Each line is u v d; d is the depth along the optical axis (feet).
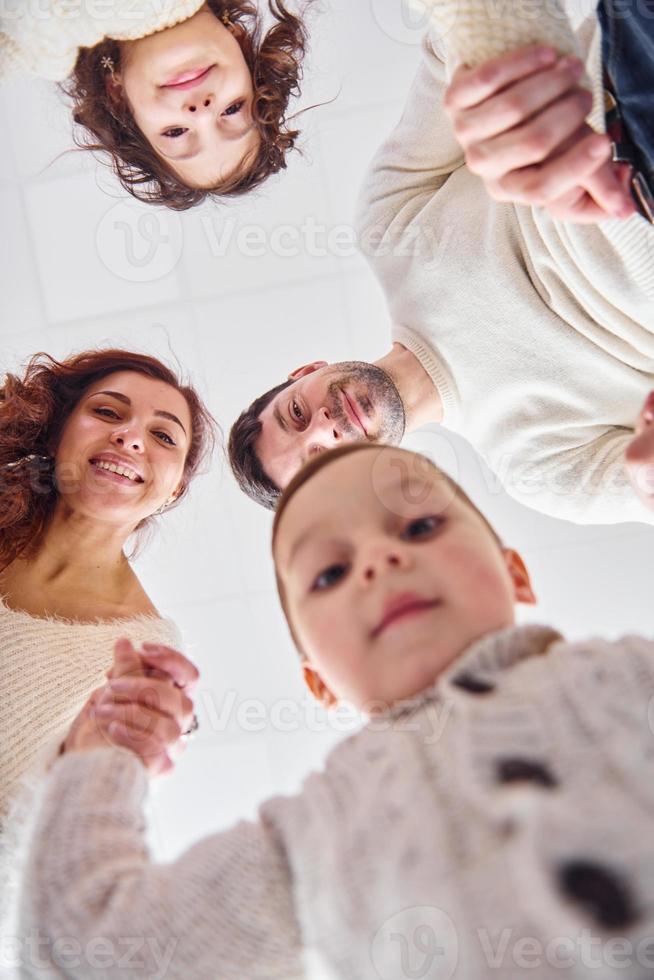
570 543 4.47
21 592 4.23
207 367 4.96
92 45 4.11
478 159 2.59
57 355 4.73
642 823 1.82
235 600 4.68
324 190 4.78
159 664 2.90
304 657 3.08
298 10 4.46
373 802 2.04
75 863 2.18
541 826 1.84
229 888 2.11
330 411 4.43
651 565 4.47
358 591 2.47
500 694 2.11
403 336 4.56
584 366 4.09
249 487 4.73
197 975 2.04
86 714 2.87
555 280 3.98
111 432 4.47
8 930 2.83
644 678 2.08
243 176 4.69
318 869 2.02
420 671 2.33
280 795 2.35
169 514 4.79
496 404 4.38
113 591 4.50
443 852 1.88
